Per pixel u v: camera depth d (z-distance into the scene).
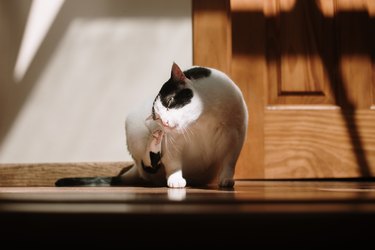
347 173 1.75
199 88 1.23
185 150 1.31
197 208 0.52
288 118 1.75
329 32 1.79
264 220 0.45
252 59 1.76
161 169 1.38
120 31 1.80
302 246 0.45
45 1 1.80
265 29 1.77
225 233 0.45
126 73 1.80
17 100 1.79
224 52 1.76
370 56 1.79
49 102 1.79
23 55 1.80
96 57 1.80
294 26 1.78
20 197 0.69
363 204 0.55
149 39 1.80
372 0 1.80
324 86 1.77
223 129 1.27
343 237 0.45
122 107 1.79
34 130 1.79
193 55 1.77
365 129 1.77
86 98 1.79
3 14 1.80
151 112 1.31
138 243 0.46
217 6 1.76
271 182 1.61
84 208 0.51
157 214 0.47
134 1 1.80
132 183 1.51
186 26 1.79
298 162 1.74
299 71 1.77
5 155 1.78
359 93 1.78
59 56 1.80
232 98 1.25
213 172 1.40
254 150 1.74
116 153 1.79
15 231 0.48
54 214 0.48
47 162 1.78
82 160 1.79
